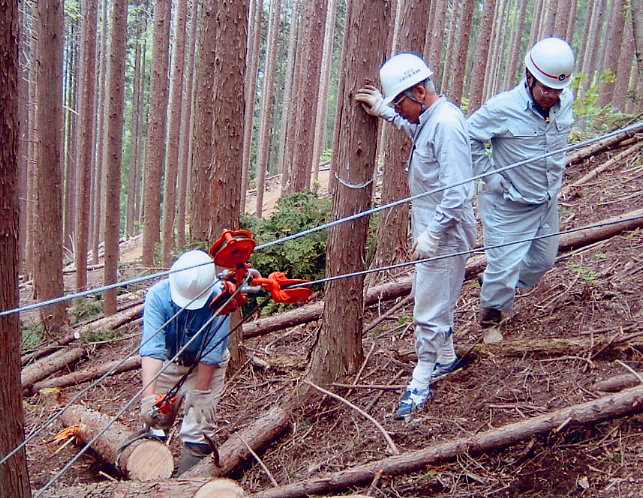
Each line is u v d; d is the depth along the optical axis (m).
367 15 4.00
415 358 4.64
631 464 3.08
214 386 4.21
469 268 6.00
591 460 3.19
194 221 9.09
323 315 4.65
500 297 4.37
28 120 15.16
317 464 3.84
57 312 8.48
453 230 3.64
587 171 7.81
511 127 3.88
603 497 2.94
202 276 3.66
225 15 5.16
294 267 7.31
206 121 9.02
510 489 3.17
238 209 5.50
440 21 15.31
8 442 2.75
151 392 3.60
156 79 12.45
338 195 4.37
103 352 7.96
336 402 4.44
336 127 12.07
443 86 21.73
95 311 10.23
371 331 5.64
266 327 6.33
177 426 5.00
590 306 4.57
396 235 6.85
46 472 4.85
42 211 8.25
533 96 3.79
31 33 13.98
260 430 4.30
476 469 3.35
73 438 5.13
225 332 3.90
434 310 3.79
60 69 8.17
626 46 14.66
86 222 11.52
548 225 4.21
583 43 24.64
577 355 4.02
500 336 4.47
